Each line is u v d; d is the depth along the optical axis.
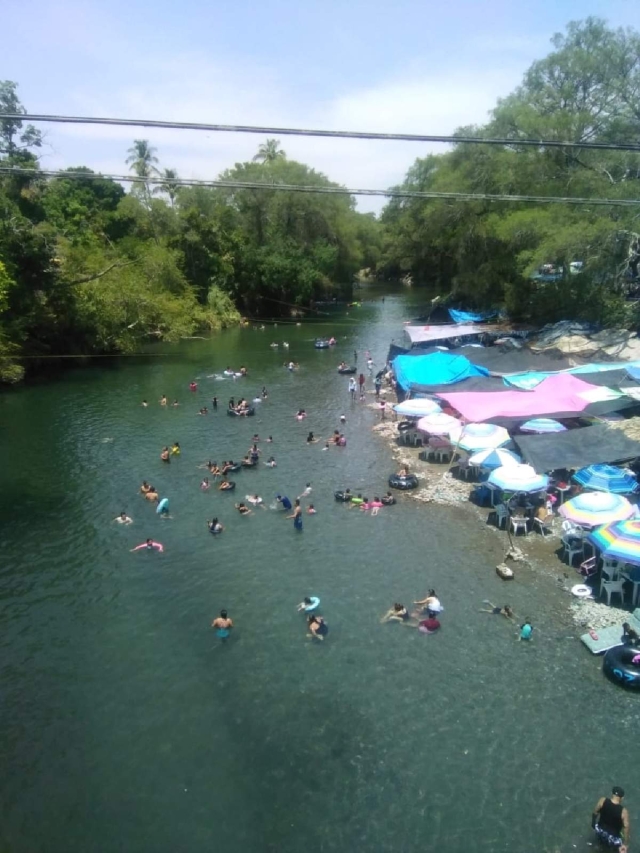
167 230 91.06
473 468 34.06
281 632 21.48
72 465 36.88
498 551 26.27
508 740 16.77
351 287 118.69
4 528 29.16
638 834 14.09
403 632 21.28
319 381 56.69
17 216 57.38
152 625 22.00
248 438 41.25
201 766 16.19
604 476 26.75
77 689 18.97
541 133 61.41
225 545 27.39
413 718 17.61
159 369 62.09
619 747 16.47
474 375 44.41
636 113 58.06
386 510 30.36
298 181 97.19
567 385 38.38
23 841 14.27
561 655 19.91
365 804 15.04
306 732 17.23
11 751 16.73
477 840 14.10
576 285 58.50
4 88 60.44
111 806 15.11
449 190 71.00
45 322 59.78
